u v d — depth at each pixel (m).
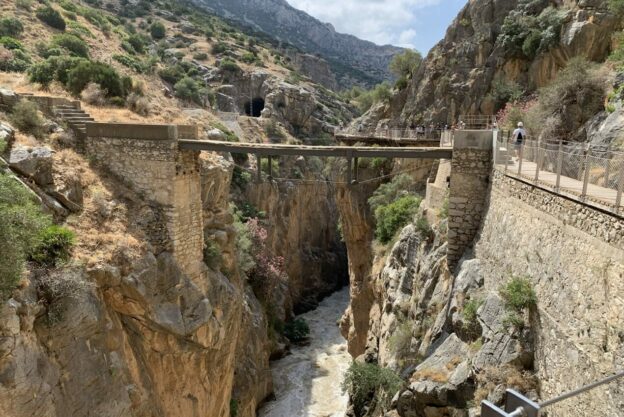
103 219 16.81
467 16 40.38
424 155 17.11
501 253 13.77
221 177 25.17
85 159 18.77
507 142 14.78
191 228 19.61
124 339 15.60
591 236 9.07
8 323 10.91
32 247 12.27
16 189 12.02
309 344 39.78
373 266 31.38
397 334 20.58
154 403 16.33
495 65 35.41
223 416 22.33
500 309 12.37
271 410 28.89
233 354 22.89
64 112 20.08
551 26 30.45
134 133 18.33
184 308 17.84
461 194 17.02
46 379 11.77
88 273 14.41
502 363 11.30
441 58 40.94
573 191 9.72
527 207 12.50
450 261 17.33
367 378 22.20
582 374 8.68
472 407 11.35
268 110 72.44
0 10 49.22
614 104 18.88
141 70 56.03
